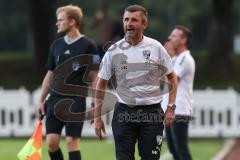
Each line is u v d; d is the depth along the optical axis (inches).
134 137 948.6
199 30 5442.9
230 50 2987.2
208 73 2714.1
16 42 5418.3
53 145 1098.1
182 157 1175.0
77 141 1099.9
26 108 2080.5
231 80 2682.1
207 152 1733.5
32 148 1059.9
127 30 928.3
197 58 2903.5
